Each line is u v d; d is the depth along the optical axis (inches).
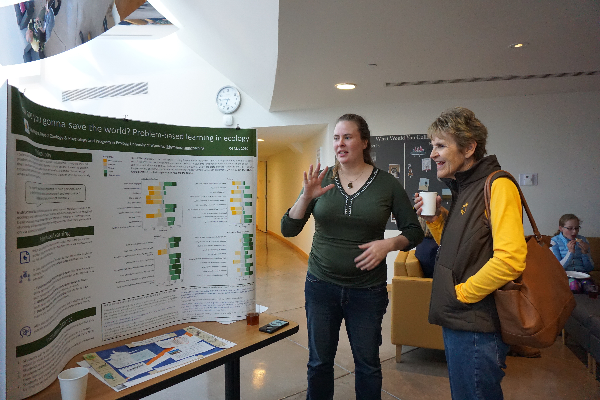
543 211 169.6
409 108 179.3
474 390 45.2
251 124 195.8
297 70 124.6
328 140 191.5
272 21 90.6
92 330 45.2
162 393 88.3
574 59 117.0
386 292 60.9
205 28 126.6
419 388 88.7
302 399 85.3
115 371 40.8
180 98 201.8
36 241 36.4
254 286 56.2
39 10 91.0
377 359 60.9
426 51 108.2
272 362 104.0
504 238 41.6
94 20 94.1
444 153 48.9
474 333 44.8
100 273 45.5
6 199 32.9
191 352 45.5
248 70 145.5
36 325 36.1
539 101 167.3
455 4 79.7
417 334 97.7
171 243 52.0
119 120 46.5
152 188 49.8
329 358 63.1
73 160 42.3
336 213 58.7
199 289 54.4
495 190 44.1
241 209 54.8
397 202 60.7
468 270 45.8
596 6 80.7
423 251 102.9
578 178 165.6
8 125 33.1
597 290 104.6
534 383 91.0
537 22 88.9
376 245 55.5
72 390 34.6
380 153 183.0
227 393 60.2
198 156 53.6
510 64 121.5
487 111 172.2
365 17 85.7
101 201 45.3
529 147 169.6
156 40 203.5
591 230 165.2
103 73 211.5
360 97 167.3
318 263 61.2
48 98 225.0
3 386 33.5
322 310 61.6
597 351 87.5
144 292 49.7
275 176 382.6
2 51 99.9
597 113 161.9
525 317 41.9
